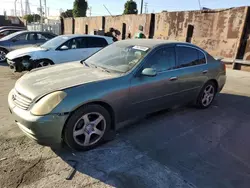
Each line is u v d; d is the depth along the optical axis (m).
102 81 3.14
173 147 3.32
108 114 3.23
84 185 2.45
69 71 3.57
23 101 2.88
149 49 3.81
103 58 4.06
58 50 7.64
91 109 3.00
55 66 3.96
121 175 2.64
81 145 3.02
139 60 3.62
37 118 2.63
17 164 2.72
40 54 7.31
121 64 3.69
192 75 4.45
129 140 3.46
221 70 5.24
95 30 19.00
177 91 4.21
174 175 2.69
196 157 3.10
